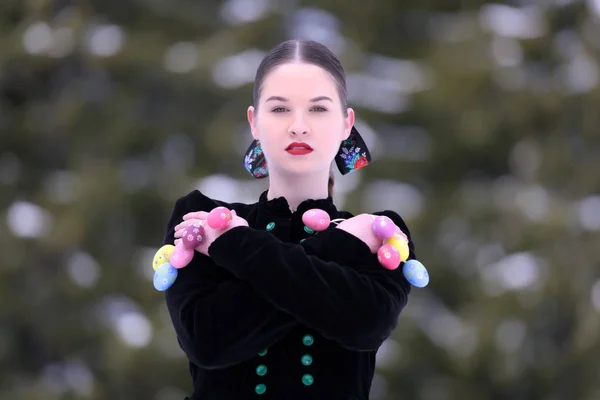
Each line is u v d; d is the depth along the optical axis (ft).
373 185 158.10
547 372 135.64
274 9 167.73
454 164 166.09
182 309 26.94
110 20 169.68
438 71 165.89
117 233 151.84
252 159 31.40
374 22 181.06
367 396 28.12
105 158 158.71
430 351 142.10
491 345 135.95
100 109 160.04
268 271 26.03
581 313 136.15
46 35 158.51
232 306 26.25
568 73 161.79
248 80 159.02
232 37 167.22
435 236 158.51
